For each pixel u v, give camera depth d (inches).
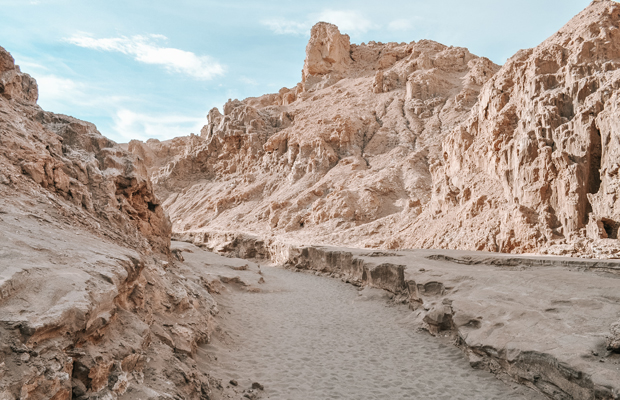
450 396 289.9
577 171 540.1
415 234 865.5
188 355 299.4
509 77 769.6
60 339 169.9
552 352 265.3
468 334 343.9
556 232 554.6
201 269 659.4
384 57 2208.4
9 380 139.7
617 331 255.0
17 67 482.9
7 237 213.6
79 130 476.1
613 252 464.8
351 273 738.2
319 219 1213.1
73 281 195.8
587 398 233.0
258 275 725.3
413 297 498.3
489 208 692.1
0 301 161.8
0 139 326.6
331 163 1503.4
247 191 1577.3
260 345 393.1
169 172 1988.2
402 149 1441.9
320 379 319.9
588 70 613.0
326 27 2367.1
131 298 275.9
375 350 387.9
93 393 178.9
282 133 1713.8
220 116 2140.7
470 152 809.5
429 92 1729.8
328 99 1979.6
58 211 303.9
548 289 365.7
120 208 435.8
